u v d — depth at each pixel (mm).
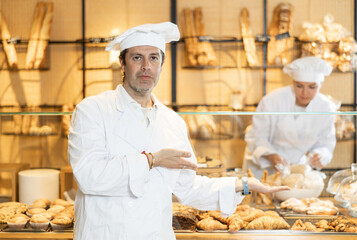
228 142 2248
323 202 1929
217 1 3994
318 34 3547
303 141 2193
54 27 3977
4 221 1736
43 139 2205
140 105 1479
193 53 3732
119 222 1374
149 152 1462
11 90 3947
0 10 3732
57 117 2248
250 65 3760
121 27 3980
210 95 4023
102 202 1389
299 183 2008
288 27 3699
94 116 1408
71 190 2000
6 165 2086
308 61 2438
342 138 2256
